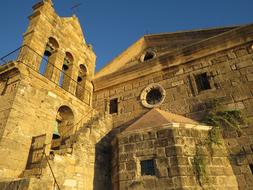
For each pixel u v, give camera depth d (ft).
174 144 27.43
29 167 30.50
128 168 28.84
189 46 43.19
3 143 29.68
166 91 43.45
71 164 30.12
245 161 29.30
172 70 45.32
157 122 31.24
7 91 35.70
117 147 32.24
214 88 38.45
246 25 38.37
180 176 25.08
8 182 24.40
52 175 26.78
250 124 31.89
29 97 36.14
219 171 27.66
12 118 32.17
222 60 40.16
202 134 30.17
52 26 48.11
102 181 33.65
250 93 34.63
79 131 37.65
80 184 30.01
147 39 55.06
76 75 51.49
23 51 39.50
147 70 47.83
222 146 30.78
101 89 53.83
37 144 32.48
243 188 27.61
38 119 36.24
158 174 26.48
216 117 34.45
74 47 54.08
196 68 42.45
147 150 28.81
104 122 42.88
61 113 45.27
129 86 49.57
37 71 39.47
